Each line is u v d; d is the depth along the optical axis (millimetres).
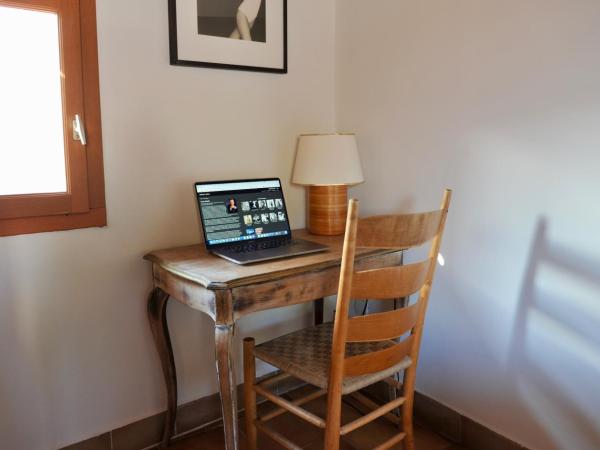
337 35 2182
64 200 1578
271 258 1582
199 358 1961
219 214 1770
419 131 1869
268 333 2148
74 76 1552
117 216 1696
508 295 1650
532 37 1500
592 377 1461
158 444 1874
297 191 2170
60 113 1562
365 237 1319
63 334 1641
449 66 1741
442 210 1490
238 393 2076
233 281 1368
